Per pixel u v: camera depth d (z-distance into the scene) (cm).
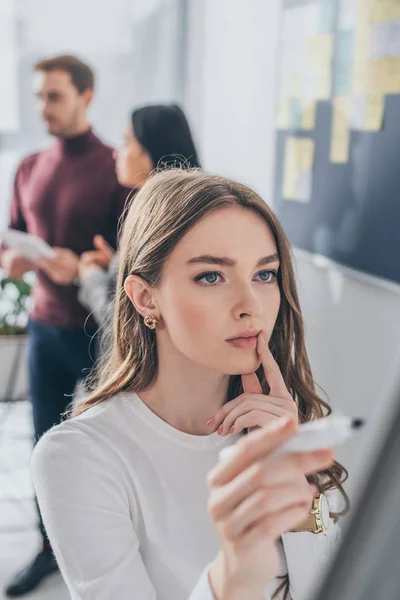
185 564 93
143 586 87
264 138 310
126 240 100
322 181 260
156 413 98
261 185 315
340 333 256
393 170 216
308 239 273
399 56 209
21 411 406
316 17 257
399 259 216
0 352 407
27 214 291
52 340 275
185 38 384
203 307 89
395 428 31
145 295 95
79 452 92
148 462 95
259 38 309
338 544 32
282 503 56
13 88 387
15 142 393
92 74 278
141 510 94
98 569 86
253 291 89
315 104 261
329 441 53
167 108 259
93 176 277
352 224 241
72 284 272
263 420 92
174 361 95
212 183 92
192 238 89
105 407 98
